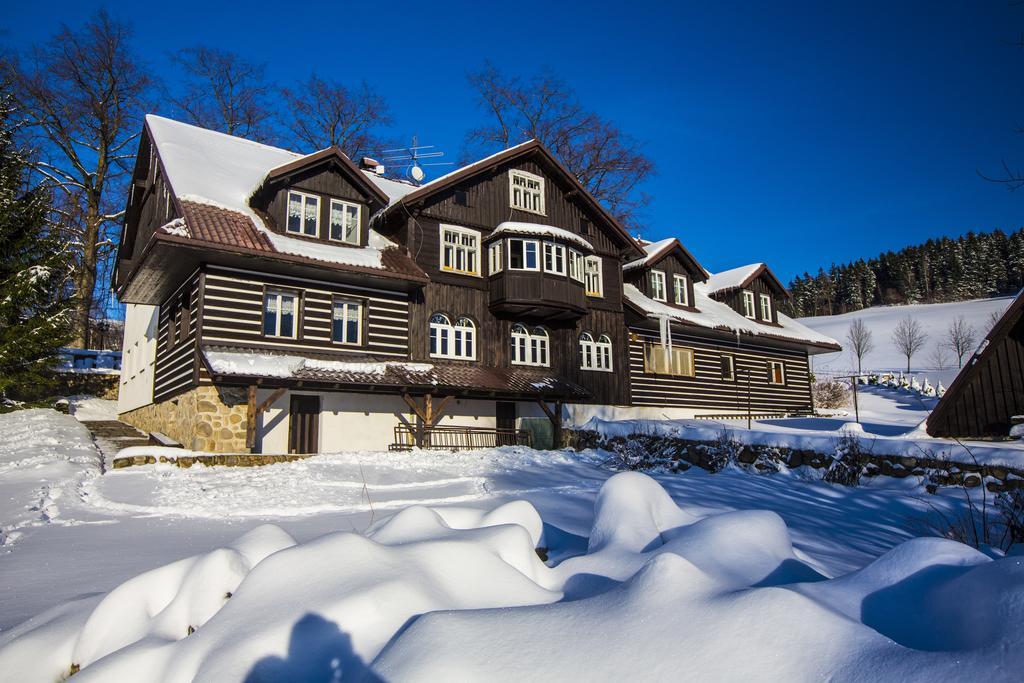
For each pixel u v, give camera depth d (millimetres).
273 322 18078
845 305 113250
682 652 2436
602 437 19172
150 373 22156
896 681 2080
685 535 4020
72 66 31609
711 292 31531
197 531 8016
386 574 3115
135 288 19938
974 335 62781
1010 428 12328
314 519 9023
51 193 29438
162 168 18938
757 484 11867
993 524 7777
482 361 21766
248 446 16000
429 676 2377
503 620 2752
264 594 3037
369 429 19422
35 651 3398
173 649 2854
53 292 24359
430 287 21062
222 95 37156
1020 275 103438
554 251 22125
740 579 3432
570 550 4730
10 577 5734
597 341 25078
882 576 2969
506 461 16188
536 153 24141
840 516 9102
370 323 19594
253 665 2617
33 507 9242
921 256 117500
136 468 13430
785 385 31484
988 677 1954
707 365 28578
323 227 19047
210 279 16953
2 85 29625
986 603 2322
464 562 3438
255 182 19922
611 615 2723
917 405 35469
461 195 22375
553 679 2396
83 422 24016
